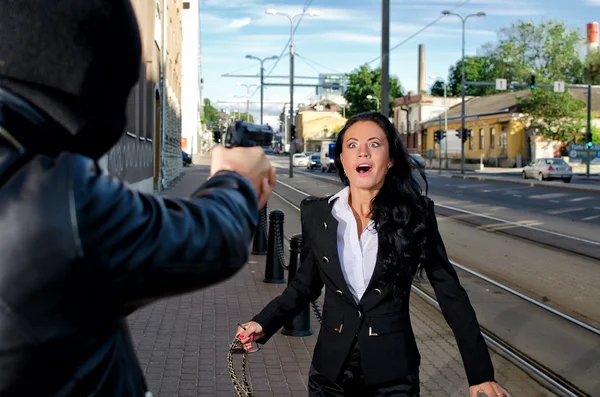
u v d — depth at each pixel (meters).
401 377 2.77
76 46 1.01
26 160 0.98
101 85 1.04
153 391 5.23
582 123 58.28
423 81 94.00
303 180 40.47
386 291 2.78
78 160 1.02
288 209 21.34
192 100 70.62
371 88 102.12
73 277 0.96
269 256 9.55
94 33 1.02
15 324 0.94
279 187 33.06
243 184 1.21
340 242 2.84
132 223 1.00
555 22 59.34
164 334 6.83
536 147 59.81
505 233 15.46
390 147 2.93
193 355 6.17
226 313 7.77
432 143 77.00
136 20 1.11
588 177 45.31
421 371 5.88
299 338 6.88
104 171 1.07
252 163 1.26
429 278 2.92
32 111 0.99
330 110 143.62
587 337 7.11
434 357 6.28
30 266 0.94
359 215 2.91
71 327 0.98
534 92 57.91
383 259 2.77
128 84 1.10
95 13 1.01
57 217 0.95
